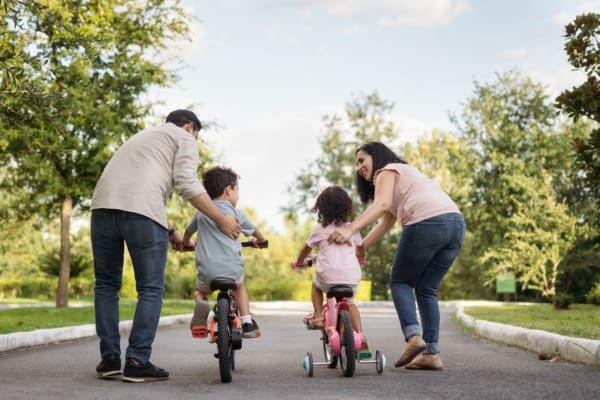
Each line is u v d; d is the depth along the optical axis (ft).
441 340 30.78
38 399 13.92
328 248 19.60
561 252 84.23
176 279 110.83
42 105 31.27
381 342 30.99
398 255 19.67
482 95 137.49
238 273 18.48
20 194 65.31
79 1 54.34
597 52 24.94
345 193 20.10
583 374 17.66
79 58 51.37
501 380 16.76
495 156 130.11
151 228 17.49
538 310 57.00
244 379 17.66
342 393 14.97
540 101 134.41
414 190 19.40
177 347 28.30
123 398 14.14
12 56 29.30
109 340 17.58
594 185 24.21
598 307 66.28
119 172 17.70
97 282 17.94
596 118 24.23
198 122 19.13
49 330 29.30
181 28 61.93
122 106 58.13
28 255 120.78
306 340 33.40
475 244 133.18
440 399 14.07
